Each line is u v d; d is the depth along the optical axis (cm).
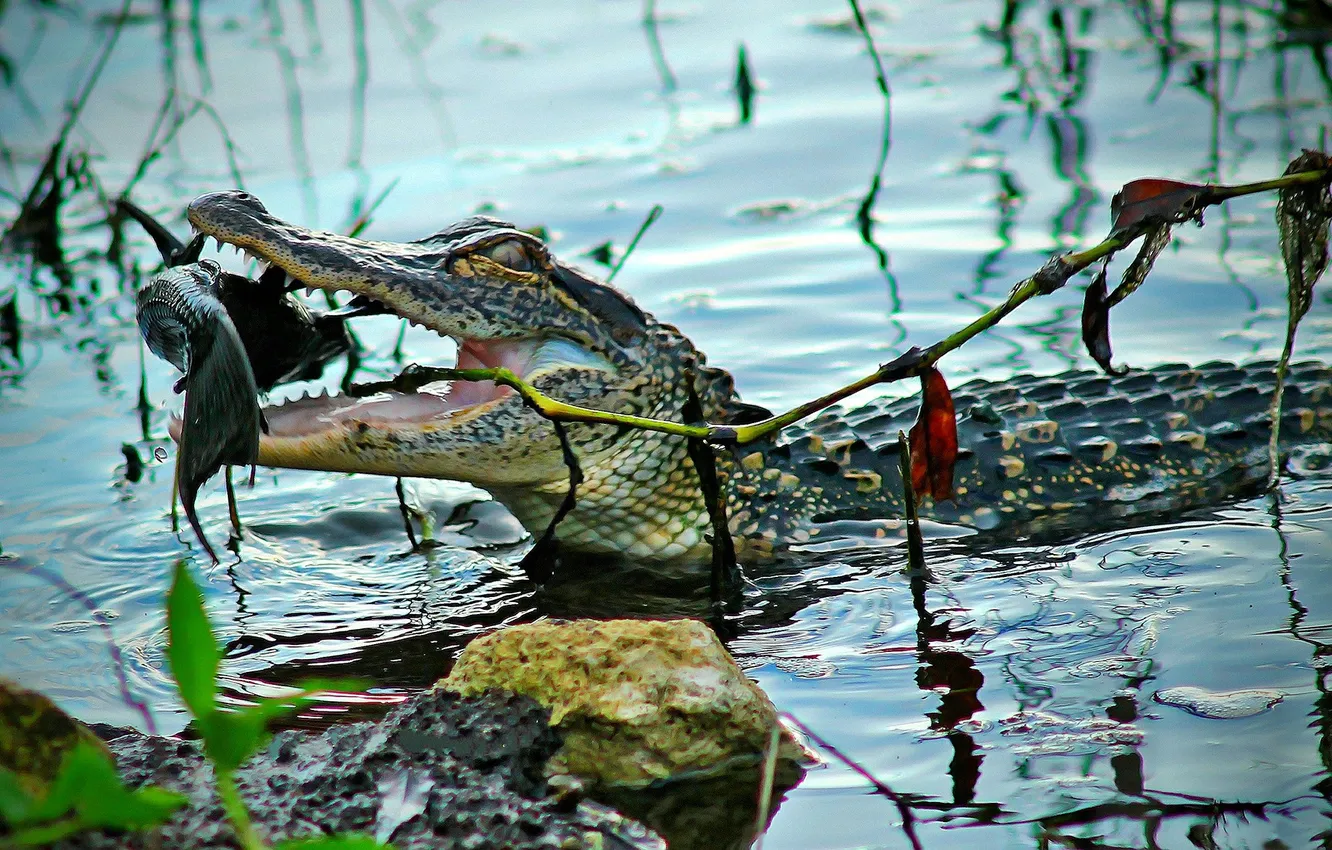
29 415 1093
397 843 526
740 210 1466
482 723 605
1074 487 952
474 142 1664
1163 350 1152
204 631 401
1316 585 764
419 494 994
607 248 1369
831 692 677
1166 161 1508
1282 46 1827
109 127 1714
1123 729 619
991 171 1530
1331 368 1062
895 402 1044
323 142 1662
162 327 724
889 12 2103
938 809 564
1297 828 534
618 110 1761
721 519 813
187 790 555
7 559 863
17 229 1451
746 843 550
